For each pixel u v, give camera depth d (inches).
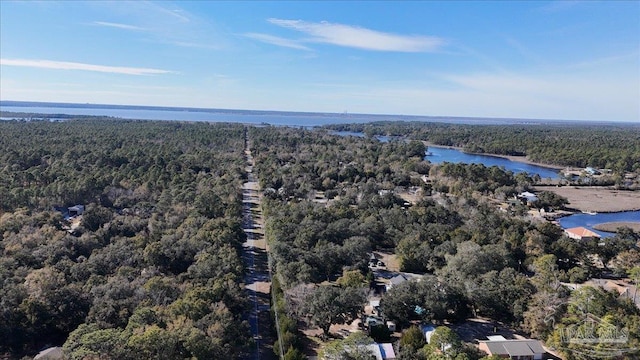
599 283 3213.6
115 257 3073.3
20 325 2231.8
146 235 3654.0
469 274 2982.3
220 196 5187.0
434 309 2596.0
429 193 6220.5
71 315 2372.0
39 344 2271.2
